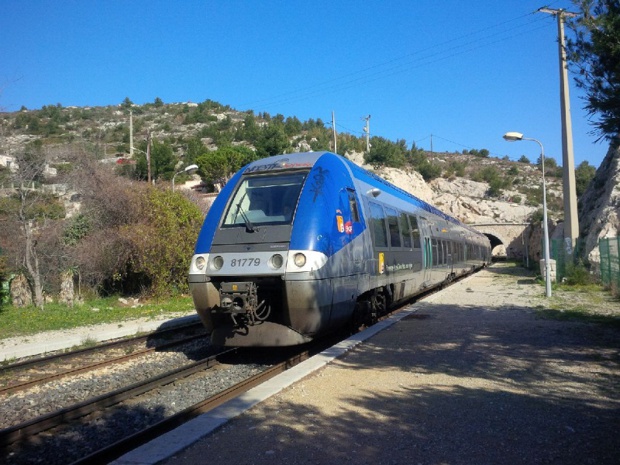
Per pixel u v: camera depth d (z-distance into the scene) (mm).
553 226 42938
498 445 4527
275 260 8141
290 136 106438
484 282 24609
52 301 20359
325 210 8789
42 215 21750
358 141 110938
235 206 9195
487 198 91750
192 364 8617
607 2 7250
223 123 131625
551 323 11422
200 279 8609
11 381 8773
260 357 9641
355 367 7500
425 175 103000
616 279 18188
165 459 4332
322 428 4992
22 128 92438
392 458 4289
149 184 22828
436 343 9258
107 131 101875
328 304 8477
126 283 22969
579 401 5770
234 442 4691
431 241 16812
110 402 6941
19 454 5438
